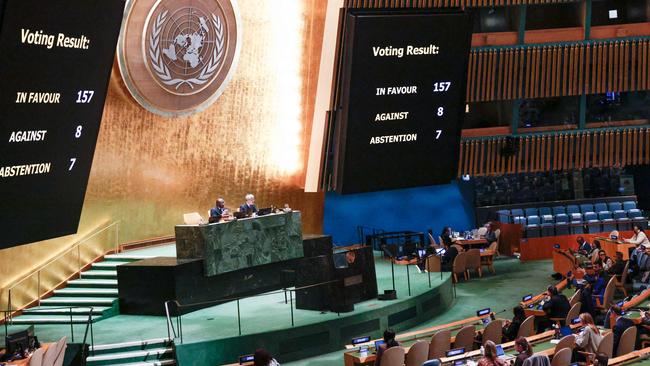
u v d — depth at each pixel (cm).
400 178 1942
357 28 1775
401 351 1493
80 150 1570
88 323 1716
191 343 1736
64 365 1666
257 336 1791
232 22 2408
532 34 2805
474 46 2767
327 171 2002
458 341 1644
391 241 2909
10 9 1312
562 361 1429
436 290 2183
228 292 2078
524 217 2972
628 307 1880
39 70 1413
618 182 3178
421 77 1880
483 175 2953
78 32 1448
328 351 1880
